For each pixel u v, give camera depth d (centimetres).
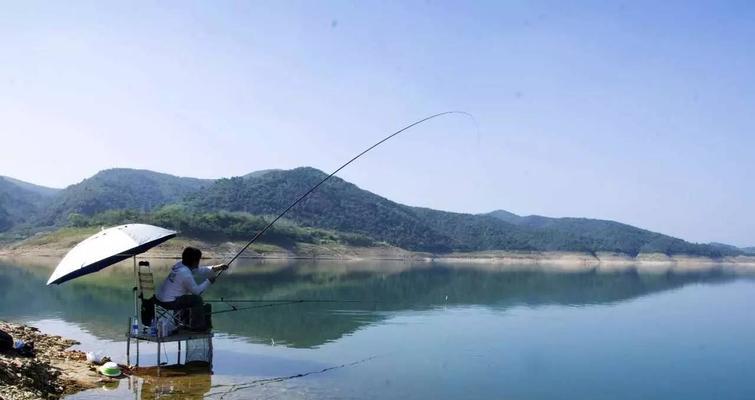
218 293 2862
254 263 7688
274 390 1023
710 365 1452
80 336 1465
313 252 11512
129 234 1113
